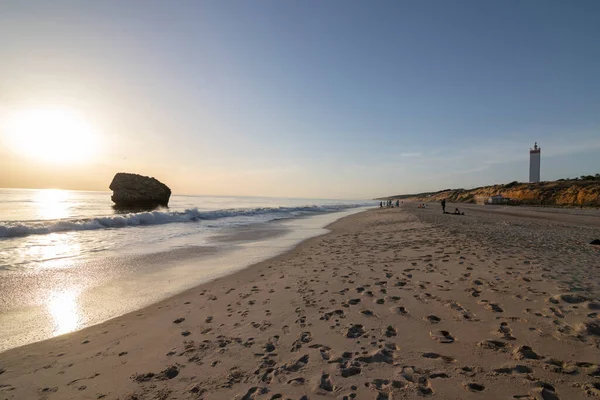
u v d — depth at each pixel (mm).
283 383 2971
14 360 3734
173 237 15055
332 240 13781
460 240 10953
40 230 15234
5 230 14039
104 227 18359
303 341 3867
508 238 11383
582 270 6332
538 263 6992
